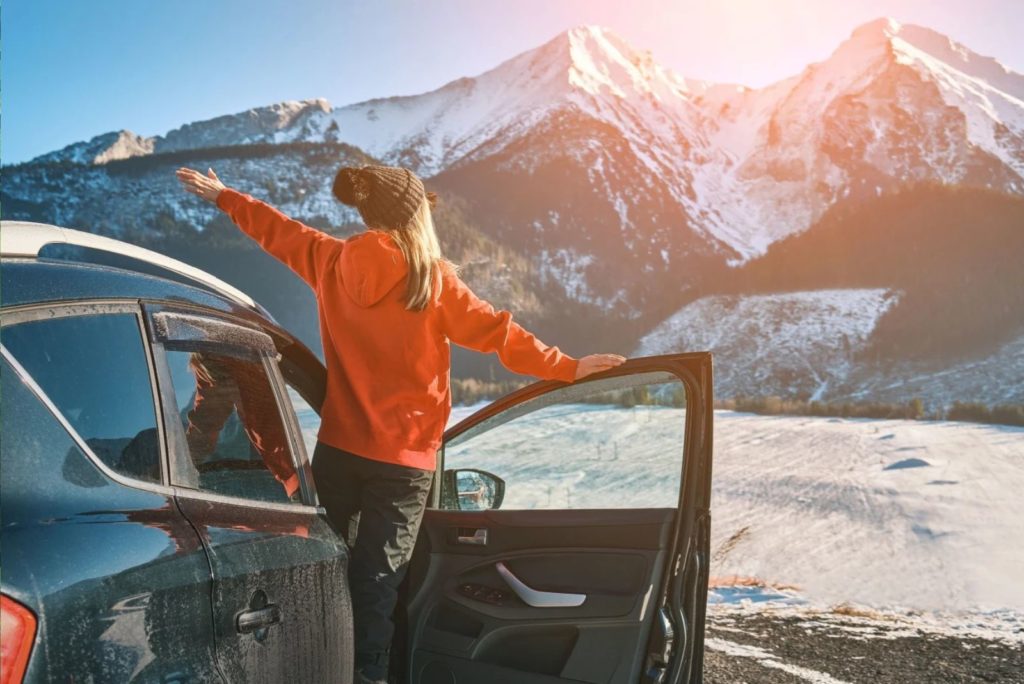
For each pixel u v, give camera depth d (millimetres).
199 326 1802
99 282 1604
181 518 1543
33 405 1349
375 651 2252
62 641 1216
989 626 9078
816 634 7879
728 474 39750
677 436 2656
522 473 2881
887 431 65125
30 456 1309
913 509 28594
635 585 2652
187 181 2521
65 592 1235
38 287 1478
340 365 2340
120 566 1344
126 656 1316
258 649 1627
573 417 2832
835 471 40719
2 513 1233
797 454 49531
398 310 2289
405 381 2324
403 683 2850
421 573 2900
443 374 2420
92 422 1456
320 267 2396
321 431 2348
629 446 2732
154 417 1590
